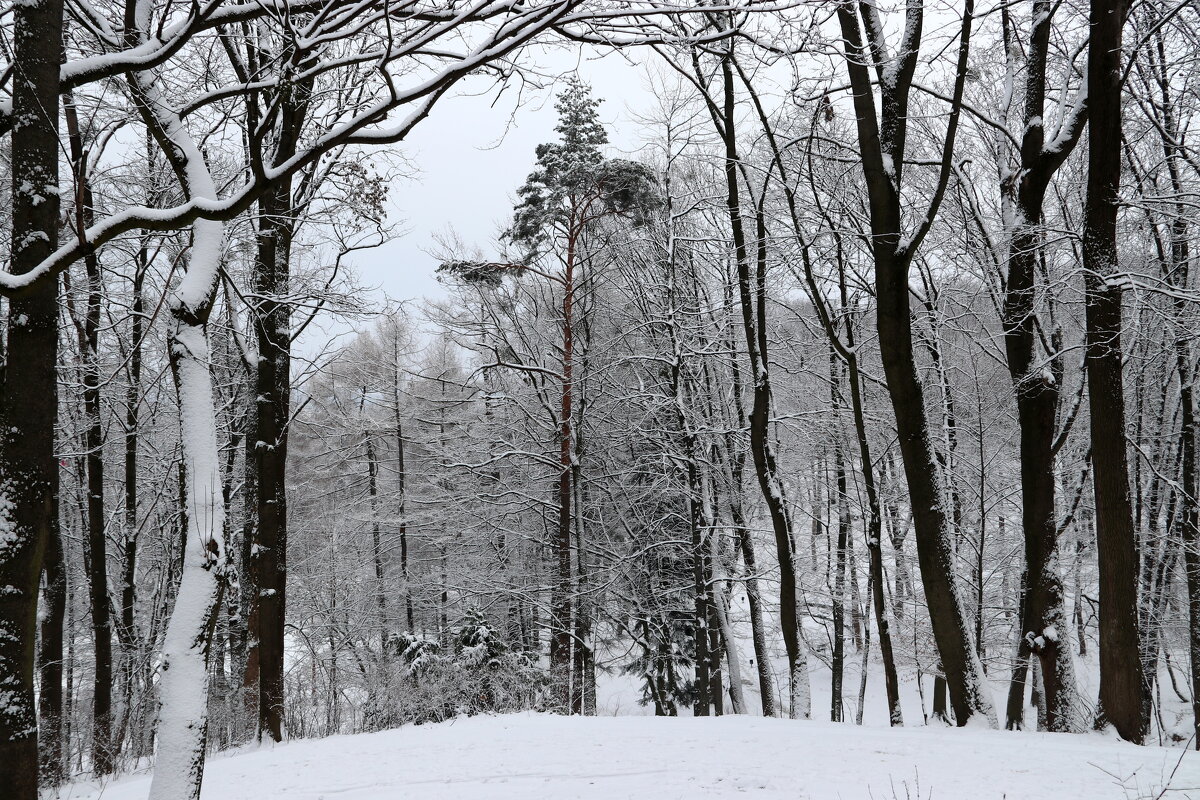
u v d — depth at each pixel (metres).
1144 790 6.14
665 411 20.80
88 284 13.32
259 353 13.75
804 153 12.96
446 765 8.67
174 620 5.55
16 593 4.20
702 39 5.96
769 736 9.29
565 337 21.14
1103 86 9.55
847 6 8.66
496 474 24.70
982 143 15.46
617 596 22.80
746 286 13.94
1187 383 14.70
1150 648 16.59
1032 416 11.05
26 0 4.48
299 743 11.85
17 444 4.28
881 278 10.41
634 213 20.25
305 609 25.78
